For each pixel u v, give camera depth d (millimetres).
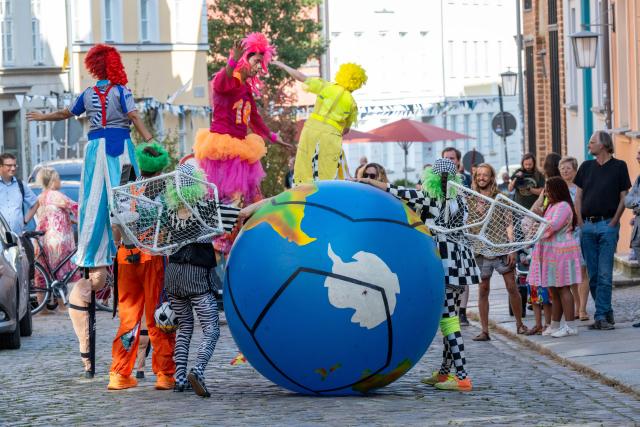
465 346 22234
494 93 118250
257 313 15406
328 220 15414
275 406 15562
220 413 15219
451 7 113812
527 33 65062
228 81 18453
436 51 112812
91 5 66438
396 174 106125
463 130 114312
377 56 108062
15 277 22844
